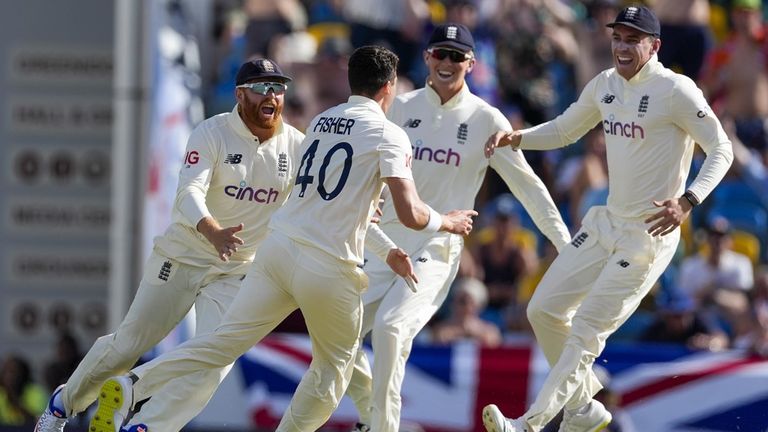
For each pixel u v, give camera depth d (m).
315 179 23.69
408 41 48.38
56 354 45.22
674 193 25.30
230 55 48.94
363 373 27.42
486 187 45.88
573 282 25.98
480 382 37.38
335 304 23.70
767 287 41.56
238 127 25.38
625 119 25.22
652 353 37.28
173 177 40.03
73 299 47.34
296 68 47.16
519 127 46.38
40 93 47.25
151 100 38.22
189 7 44.94
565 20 48.19
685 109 24.77
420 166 27.20
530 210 27.88
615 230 25.58
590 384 26.09
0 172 47.25
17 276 47.31
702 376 36.91
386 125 23.70
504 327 42.25
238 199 25.56
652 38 25.00
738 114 46.34
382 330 25.75
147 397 24.64
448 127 27.27
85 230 47.31
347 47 48.19
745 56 46.59
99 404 23.97
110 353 26.20
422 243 26.94
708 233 42.47
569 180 45.06
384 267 27.03
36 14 47.06
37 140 47.25
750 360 36.81
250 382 37.91
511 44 47.50
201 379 25.00
